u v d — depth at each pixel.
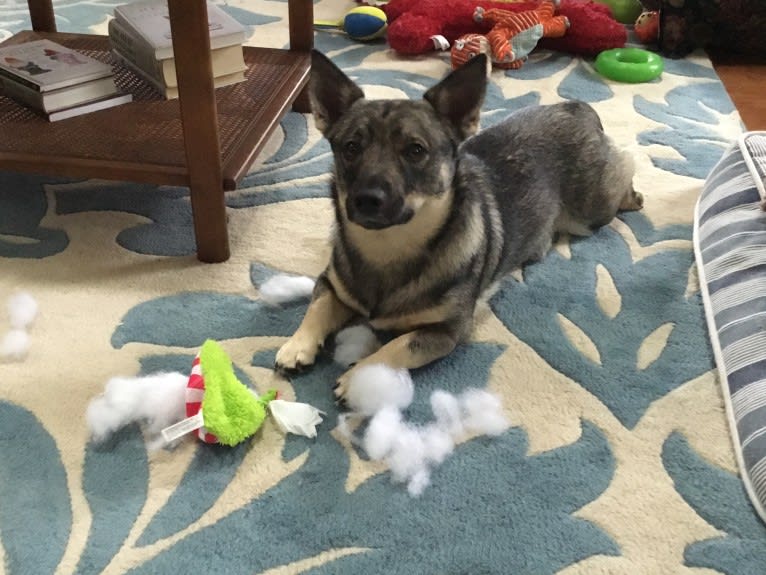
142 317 1.79
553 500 1.37
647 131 2.69
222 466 1.43
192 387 1.49
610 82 3.06
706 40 3.30
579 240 2.15
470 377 1.66
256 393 1.60
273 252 2.05
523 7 3.28
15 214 2.16
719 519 1.34
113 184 2.32
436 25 3.25
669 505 1.37
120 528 1.31
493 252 1.82
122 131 2.10
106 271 1.95
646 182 2.40
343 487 1.40
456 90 1.64
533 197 1.98
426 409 1.57
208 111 1.78
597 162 2.10
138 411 1.52
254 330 1.77
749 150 2.07
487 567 1.25
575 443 1.49
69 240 2.06
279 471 1.42
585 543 1.29
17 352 1.67
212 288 1.90
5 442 1.46
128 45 2.42
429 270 1.66
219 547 1.28
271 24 3.54
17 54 2.29
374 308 1.73
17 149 1.99
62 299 1.84
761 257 1.78
